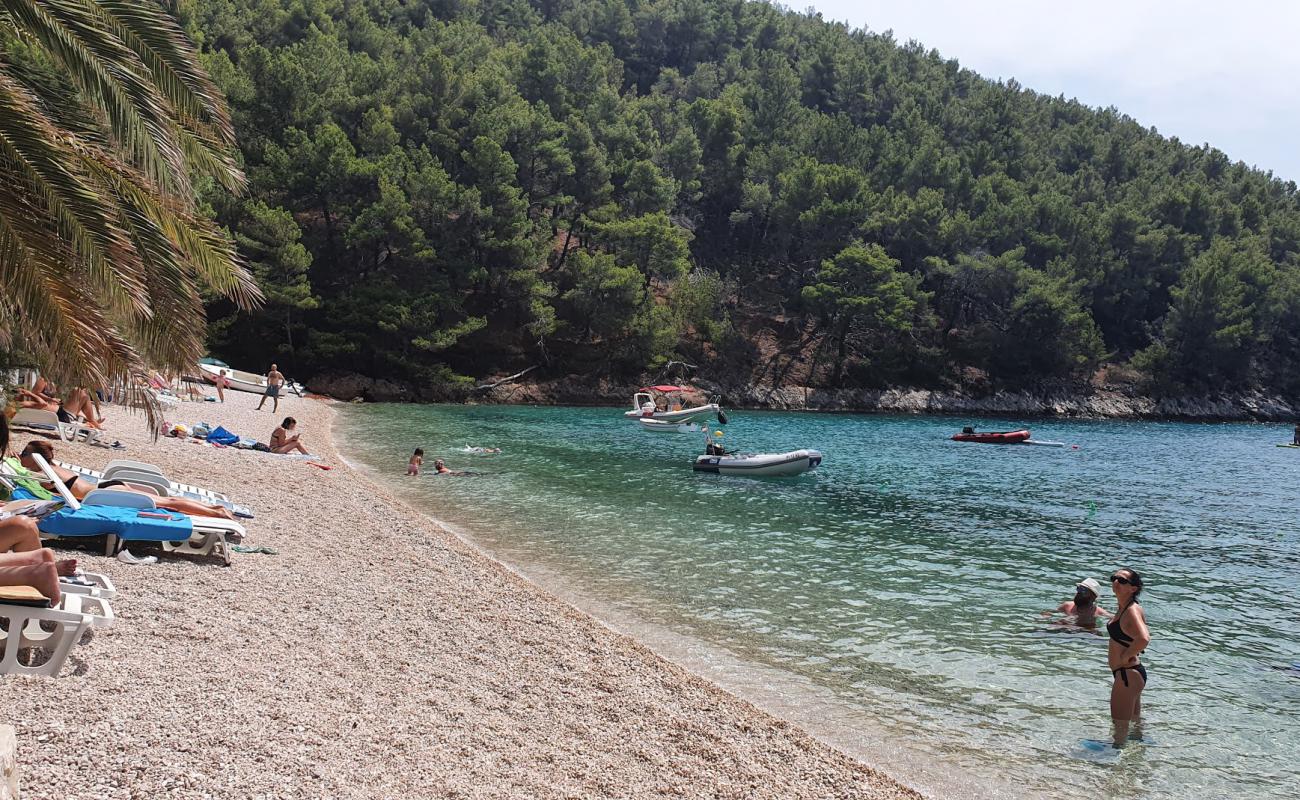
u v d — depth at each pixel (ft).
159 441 65.82
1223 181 350.84
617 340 209.77
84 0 25.26
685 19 422.00
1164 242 279.69
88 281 23.71
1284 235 310.65
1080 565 54.13
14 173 22.44
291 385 154.40
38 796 13.97
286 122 192.34
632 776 20.74
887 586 46.06
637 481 82.07
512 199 194.29
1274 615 43.98
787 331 244.42
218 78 183.62
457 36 284.20
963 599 43.88
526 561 47.60
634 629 36.47
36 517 30.55
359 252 195.62
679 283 222.69
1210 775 25.30
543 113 215.92
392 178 189.16
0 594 19.01
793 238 252.21
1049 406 247.09
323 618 28.71
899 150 281.54
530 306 196.13
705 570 47.60
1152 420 252.42
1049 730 28.09
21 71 25.50
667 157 252.42
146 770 15.71
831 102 371.97
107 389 24.66
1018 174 310.24
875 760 25.17
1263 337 270.46
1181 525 71.72
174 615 25.59
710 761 22.75
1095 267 266.16
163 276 25.75
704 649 34.47
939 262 238.27
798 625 38.37
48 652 20.75
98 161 25.07
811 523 64.28
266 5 253.65
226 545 33.63
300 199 188.65
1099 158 352.08
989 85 397.19
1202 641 39.14
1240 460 133.59
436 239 193.16
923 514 71.51
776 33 440.86
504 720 22.84
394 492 68.44
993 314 262.26
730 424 171.12
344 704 21.38
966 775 24.62
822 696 30.14
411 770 18.37
